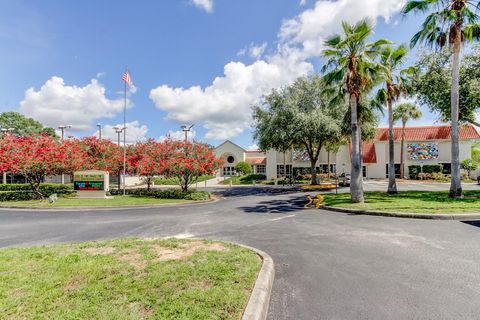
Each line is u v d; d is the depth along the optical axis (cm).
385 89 1708
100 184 1873
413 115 3309
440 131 3538
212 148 2119
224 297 354
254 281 414
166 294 367
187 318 306
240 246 616
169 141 2011
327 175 3656
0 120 4597
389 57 1684
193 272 442
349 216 1010
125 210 1348
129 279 418
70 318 312
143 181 3600
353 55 1326
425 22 1361
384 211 1012
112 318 310
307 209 1231
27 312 327
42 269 466
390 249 595
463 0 1271
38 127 5084
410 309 347
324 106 2352
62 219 1095
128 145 2389
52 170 1831
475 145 3634
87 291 379
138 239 695
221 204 1525
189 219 1055
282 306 364
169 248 600
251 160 4844
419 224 837
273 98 2503
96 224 979
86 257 532
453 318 325
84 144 2488
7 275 437
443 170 3444
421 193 1648
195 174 1880
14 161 1636
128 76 2167
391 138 1700
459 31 1285
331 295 391
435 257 538
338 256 559
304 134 2264
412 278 441
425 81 1764
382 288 409
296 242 675
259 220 991
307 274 470
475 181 2836
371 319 327
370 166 3769
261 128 2641
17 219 1107
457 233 718
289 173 3978
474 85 1552
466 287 405
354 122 1301
